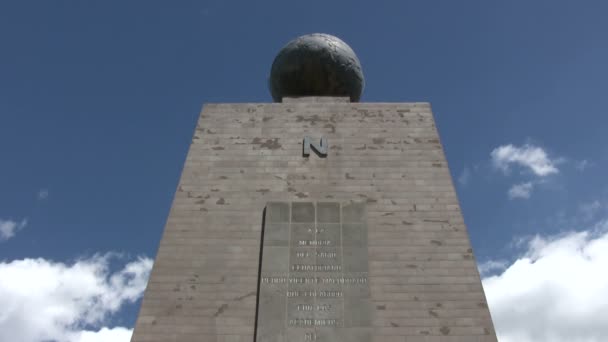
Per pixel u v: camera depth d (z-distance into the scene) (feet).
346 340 52.13
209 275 56.65
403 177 63.67
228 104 70.28
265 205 61.67
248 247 58.59
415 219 60.29
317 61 77.61
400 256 57.62
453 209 61.00
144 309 54.39
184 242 58.85
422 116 69.51
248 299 55.21
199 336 53.16
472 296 55.01
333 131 67.82
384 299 54.85
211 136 67.36
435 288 55.57
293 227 58.75
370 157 65.36
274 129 68.03
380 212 60.80
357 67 79.51
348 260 56.75
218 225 60.08
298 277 55.67
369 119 69.00
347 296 54.54
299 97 74.84
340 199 62.08
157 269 56.90
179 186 62.90
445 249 58.13
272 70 81.10
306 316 53.36
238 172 64.18
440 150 66.08
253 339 53.06
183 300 55.06
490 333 52.85
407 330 53.16
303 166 64.59
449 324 53.47
